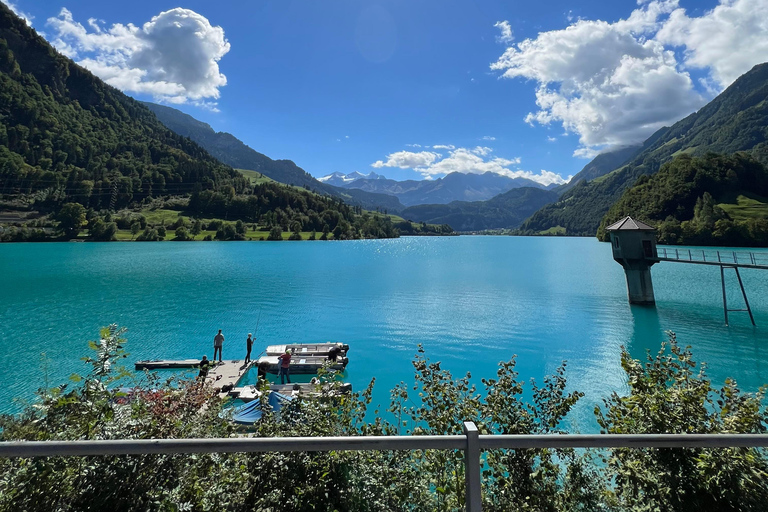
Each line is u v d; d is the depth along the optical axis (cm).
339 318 4612
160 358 3169
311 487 394
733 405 500
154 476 364
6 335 3659
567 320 4459
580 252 14925
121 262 9962
